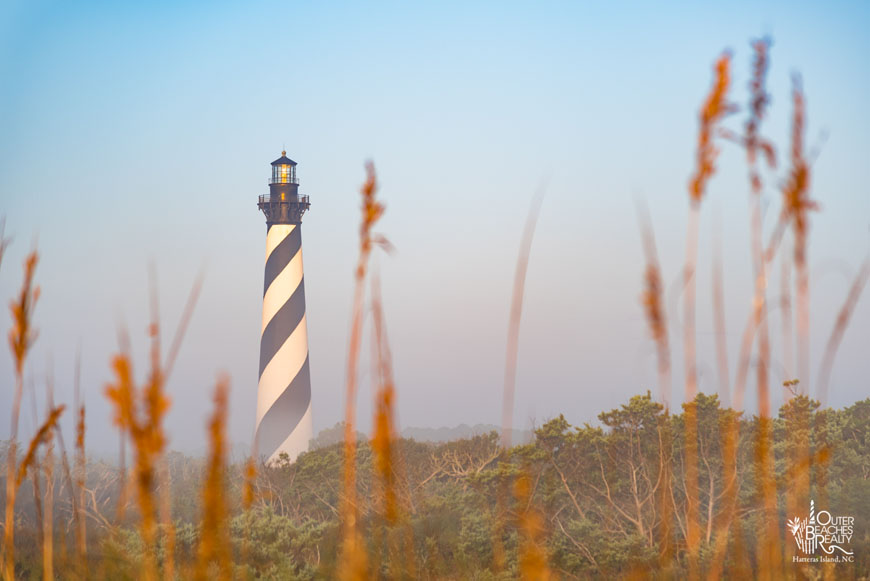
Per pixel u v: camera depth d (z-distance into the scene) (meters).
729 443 9.12
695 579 8.96
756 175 7.36
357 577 9.39
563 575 53.25
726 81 7.16
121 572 11.90
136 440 6.44
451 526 59.06
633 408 68.88
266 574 48.91
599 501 73.44
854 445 87.88
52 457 9.80
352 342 8.52
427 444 95.56
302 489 98.56
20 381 8.91
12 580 9.52
